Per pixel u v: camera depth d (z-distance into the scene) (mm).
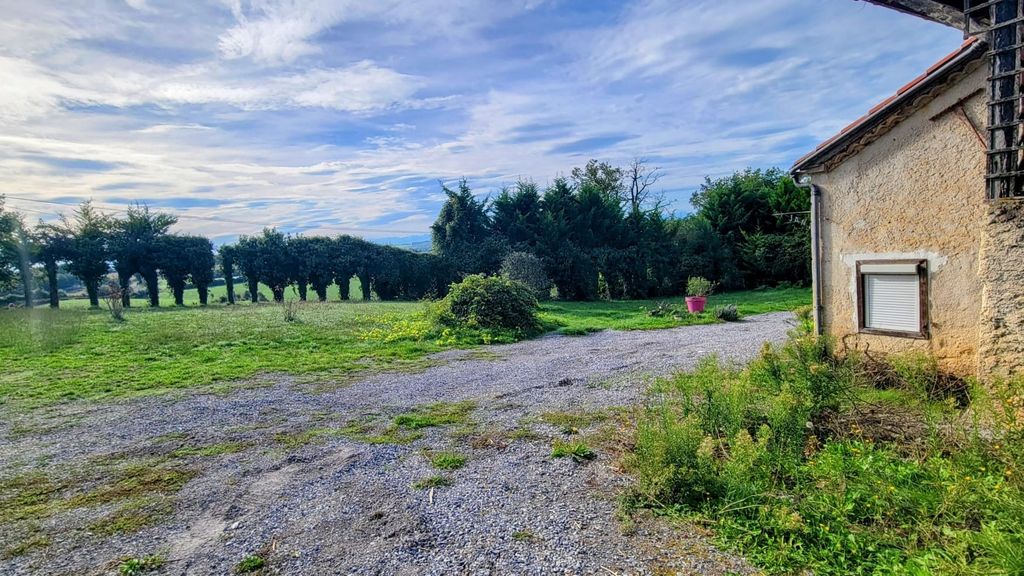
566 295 26312
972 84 5664
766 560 3008
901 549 2992
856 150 6723
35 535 3646
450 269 27531
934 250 6062
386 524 3693
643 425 4461
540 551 3248
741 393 4965
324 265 28422
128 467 4957
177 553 3375
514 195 27891
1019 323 4625
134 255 26797
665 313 17781
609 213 27562
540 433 5633
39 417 6707
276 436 5824
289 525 3729
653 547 3242
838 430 4566
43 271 25719
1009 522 2770
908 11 5285
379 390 8000
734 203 27594
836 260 7039
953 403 4348
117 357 10750
